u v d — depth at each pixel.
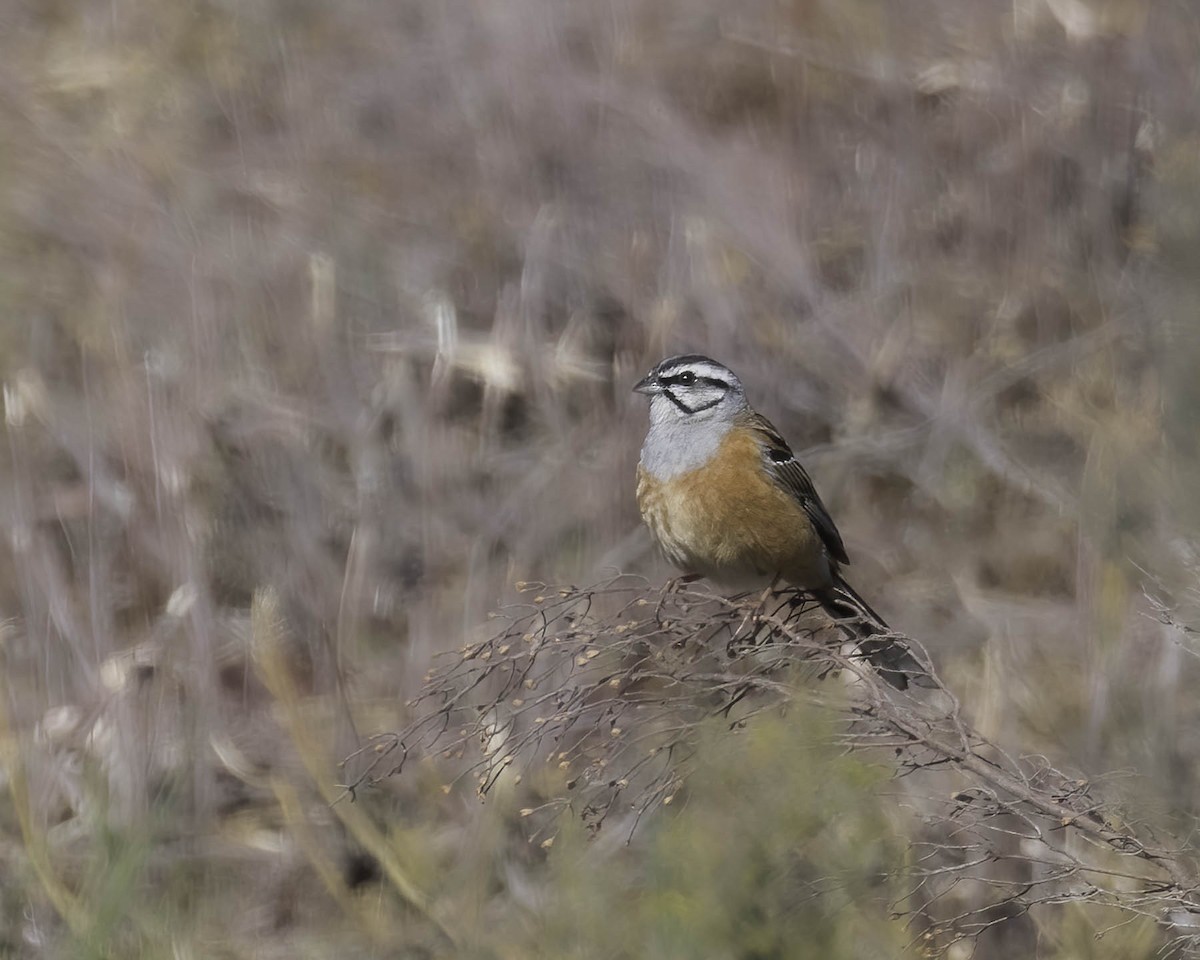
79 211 14.68
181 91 15.89
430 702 11.20
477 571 12.24
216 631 12.12
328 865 10.50
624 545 12.49
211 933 10.07
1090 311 14.09
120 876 9.57
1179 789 9.80
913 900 8.63
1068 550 12.92
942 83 15.48
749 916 7.07
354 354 13.66
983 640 12.36
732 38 15.93
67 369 13.86
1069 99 15.17
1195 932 8.05
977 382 13.86
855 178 15.22
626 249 14.27
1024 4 15.88
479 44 15.61
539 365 13.49
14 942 9.94
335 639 12.05
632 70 15.59
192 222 14.47
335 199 14.66
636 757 8.54
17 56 16.44
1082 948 8.80
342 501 12.82
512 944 9.62
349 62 15.98
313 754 10.88
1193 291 12.14
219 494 12.75
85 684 11.62
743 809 7.10
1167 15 15.30
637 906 7.63
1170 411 11.76
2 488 12.75
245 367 13.51
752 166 14.98
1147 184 14.34
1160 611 10.23
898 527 13.43
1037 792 7.70
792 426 13.88
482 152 15.01
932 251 14.70
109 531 12.48
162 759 11.10
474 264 14.38
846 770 7.10
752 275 14.27
